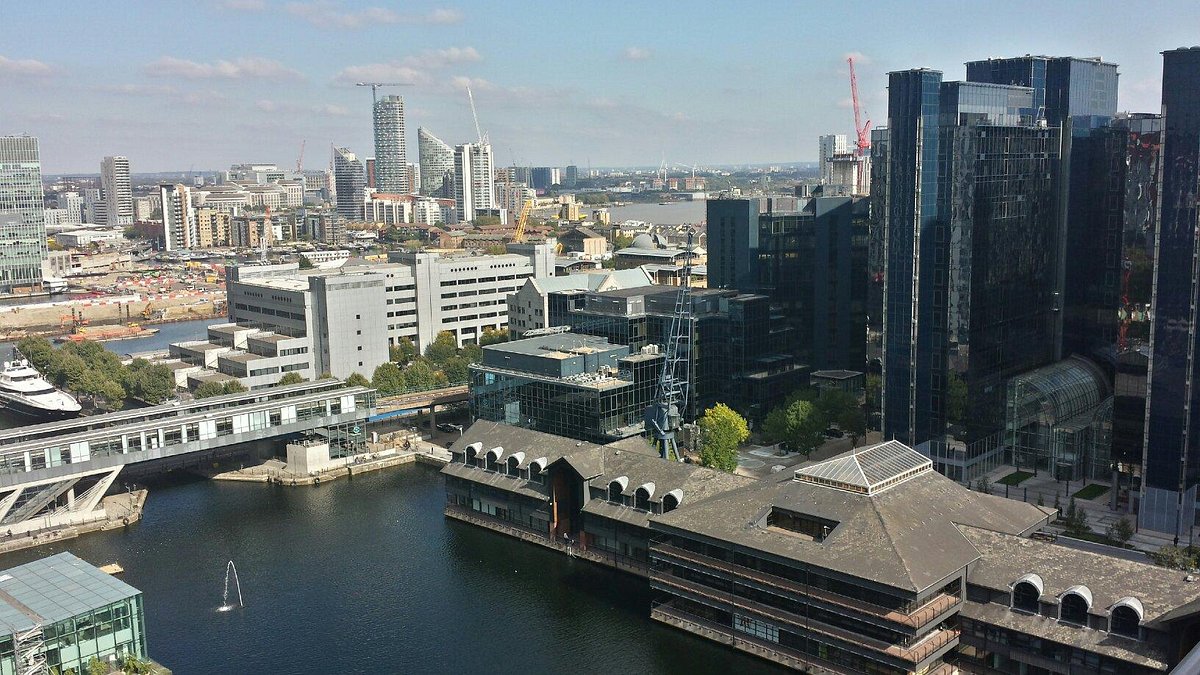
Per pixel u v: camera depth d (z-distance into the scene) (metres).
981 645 128.00
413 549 186.38
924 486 144.75
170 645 149.62
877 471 142.75
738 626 144.50
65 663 132.50
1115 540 170.75
